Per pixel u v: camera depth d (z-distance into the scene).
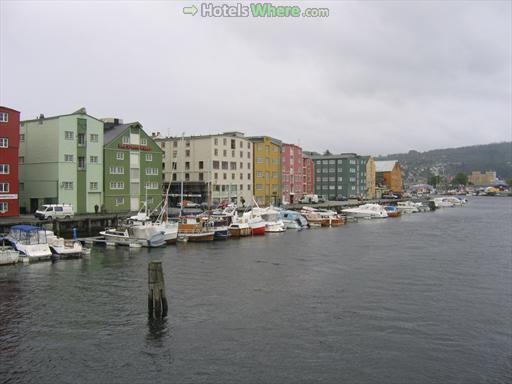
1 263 45.75
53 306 32.47
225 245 62.41
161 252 55.22
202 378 22.39
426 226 96.56
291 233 80.12
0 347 25.59
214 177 110.19
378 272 44.94
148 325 28.98
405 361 24.33
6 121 69.38
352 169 184.00
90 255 52.38
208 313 31.39
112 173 85.62
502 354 25.30
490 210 161.75
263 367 23.53
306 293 36.69
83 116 81.06
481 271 45.78
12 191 70.06
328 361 24.25
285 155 141.50
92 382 21.95
